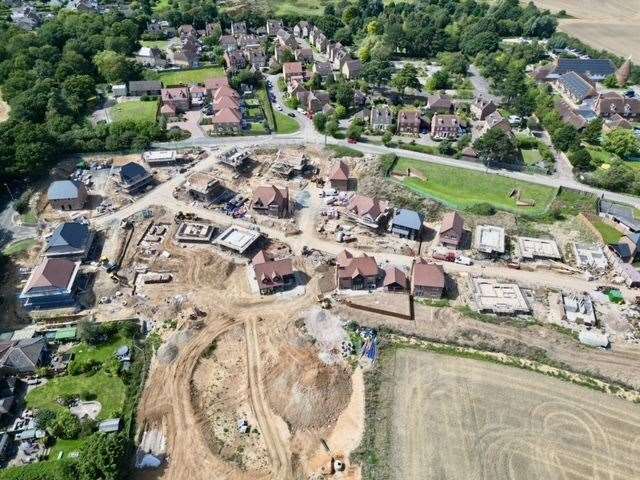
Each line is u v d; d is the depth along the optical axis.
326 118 164.88
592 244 118.88
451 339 95.88
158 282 108.38
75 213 127.88
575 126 164.25
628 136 150.88
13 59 193.75
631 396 85.88
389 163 146.12
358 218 124.38
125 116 171.50
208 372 89.81
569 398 85.38
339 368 90.06
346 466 75.56
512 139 152.00
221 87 181.00
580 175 142.38
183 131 162.38
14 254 114.31
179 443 78.50
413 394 85.69
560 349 93.75
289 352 92.94
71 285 101.62
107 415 81.69
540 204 132.50
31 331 95.88
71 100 171.00
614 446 78.12
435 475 74.19
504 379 88.62
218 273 110.50
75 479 70.44
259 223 125.94
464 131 167.25
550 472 74.69
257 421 81.88
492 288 106.44
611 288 107.31
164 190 136.75
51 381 87.44
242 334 96.81
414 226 119.94
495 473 74.44
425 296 105.50
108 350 93.06
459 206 130.62
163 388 86.56
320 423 81.44
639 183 135.12
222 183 139.88
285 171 142.50
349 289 106.81
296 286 107.94
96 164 146.25
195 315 100.12
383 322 99.06
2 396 83.69
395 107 180.88
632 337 96.50
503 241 117.44
